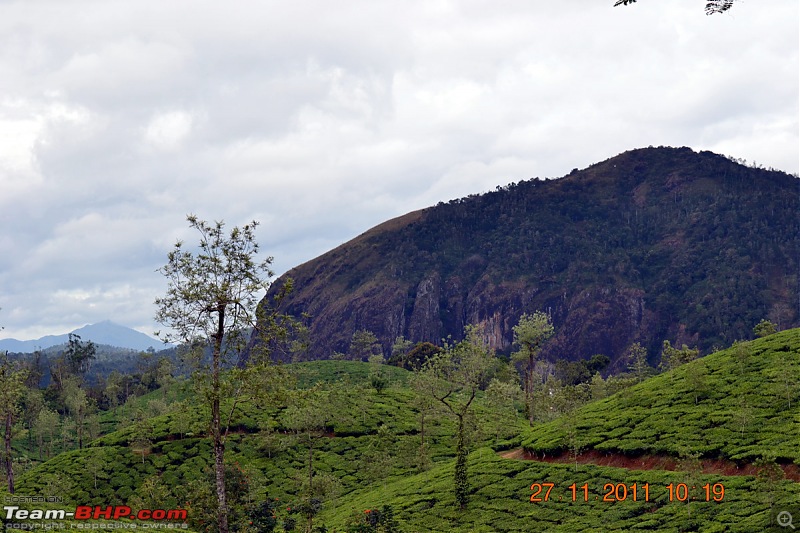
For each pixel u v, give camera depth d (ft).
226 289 157.38
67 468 321.11
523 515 209.97
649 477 211.00
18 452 459.73
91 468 309.42
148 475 310.86
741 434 217.56
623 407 276.82
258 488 266.16
